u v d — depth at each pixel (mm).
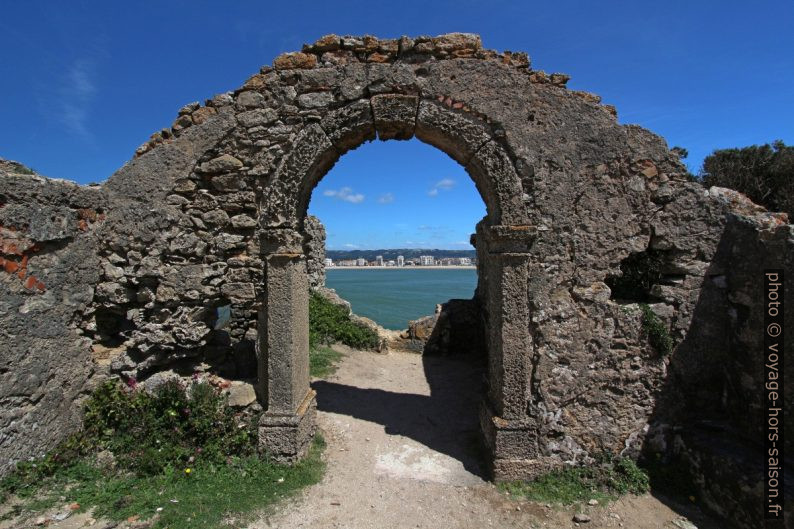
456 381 8297
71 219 4676
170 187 5027
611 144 4668
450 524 4020
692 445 4473
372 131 5059
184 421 4898
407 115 4773
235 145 4980
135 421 4863
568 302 4676
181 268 5074
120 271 5086
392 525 3969
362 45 4828
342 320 11086
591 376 4695
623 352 4688
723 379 4688
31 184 4242
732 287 4555
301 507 4133
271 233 4809
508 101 4719
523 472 4629
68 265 4688
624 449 4715
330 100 4824
